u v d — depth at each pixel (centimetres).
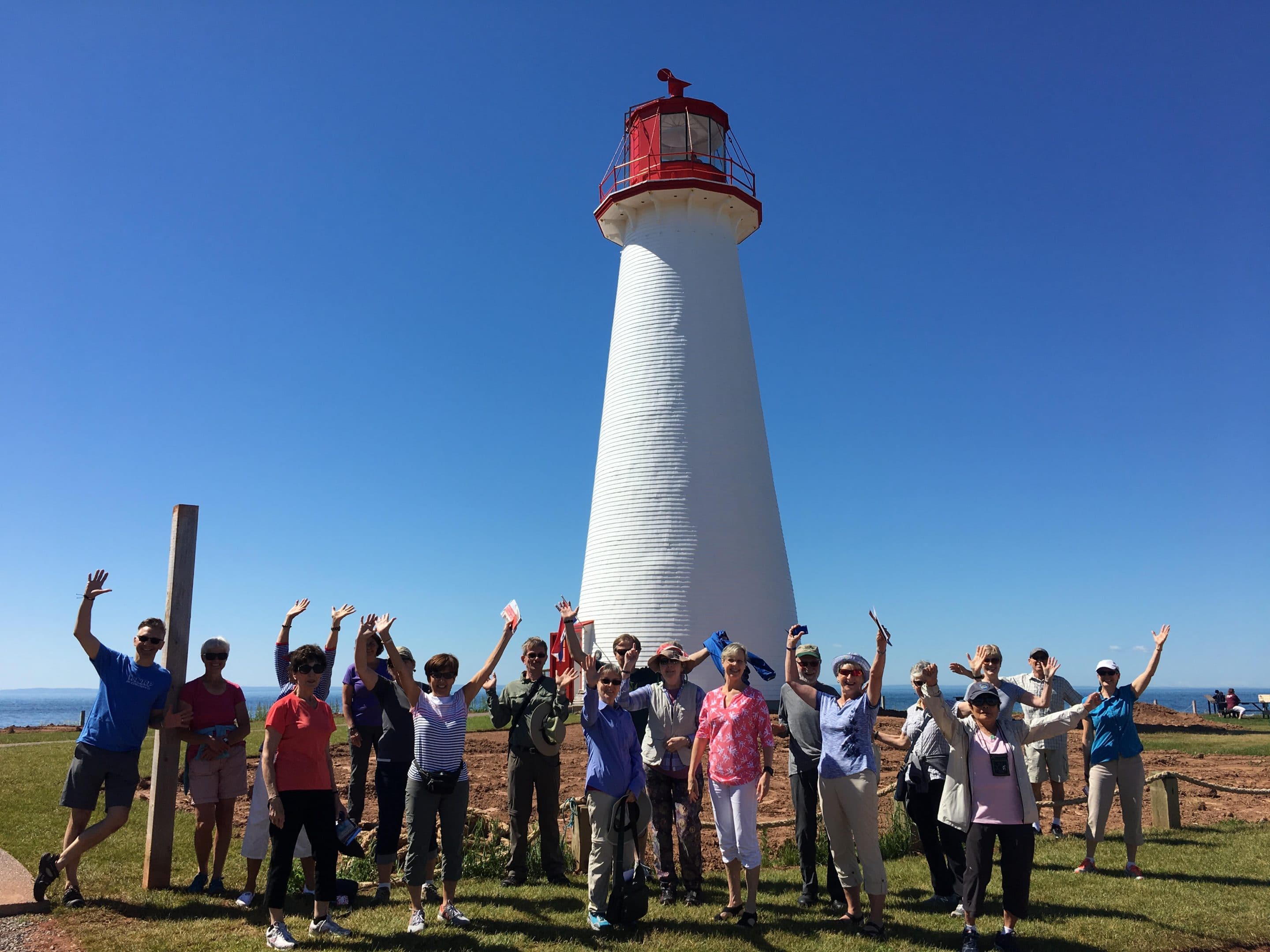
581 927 650
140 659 722
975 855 621
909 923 680
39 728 2475
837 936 640
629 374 2188
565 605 690
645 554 2033
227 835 754
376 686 762
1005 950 614
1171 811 1062
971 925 615
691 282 2205
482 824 967
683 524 2036
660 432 2105
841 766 662
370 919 670
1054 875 828
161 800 741
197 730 744
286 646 778
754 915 661
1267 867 852
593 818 655
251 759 1605
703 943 620
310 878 719
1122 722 839
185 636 757
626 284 2286
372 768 1441
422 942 612
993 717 637
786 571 2153
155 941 604
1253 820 1128
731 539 2042
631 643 769
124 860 831
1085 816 1135
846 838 671
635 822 653
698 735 698
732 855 669
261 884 767
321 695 783
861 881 672
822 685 746
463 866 825
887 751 1778
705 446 2091
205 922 650
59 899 690
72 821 689
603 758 659
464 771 679
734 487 2081
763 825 1070
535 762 785
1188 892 765
